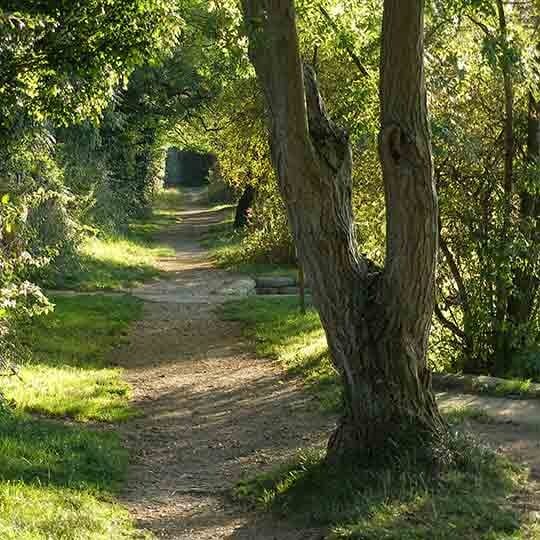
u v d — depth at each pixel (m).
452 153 12.01
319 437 10.18
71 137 26.48
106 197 33.06
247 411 11.94
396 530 6.05
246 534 6.96
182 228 48.94
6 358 10.70
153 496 8.40
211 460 9.74
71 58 9.70
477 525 6.11
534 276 12.50
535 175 11.71
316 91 7.67
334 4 13.81
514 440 8.88
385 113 7.26
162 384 13.95
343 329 7.57
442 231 12.64
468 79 12.48
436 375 11.80
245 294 23.47
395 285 7.41
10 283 9.50
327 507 6.93
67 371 14.13
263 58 7.34
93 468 8.99
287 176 7.45
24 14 8.69
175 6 11.50
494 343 12.57
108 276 25.14
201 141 36.00
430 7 11.32
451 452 7.35
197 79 30.52
